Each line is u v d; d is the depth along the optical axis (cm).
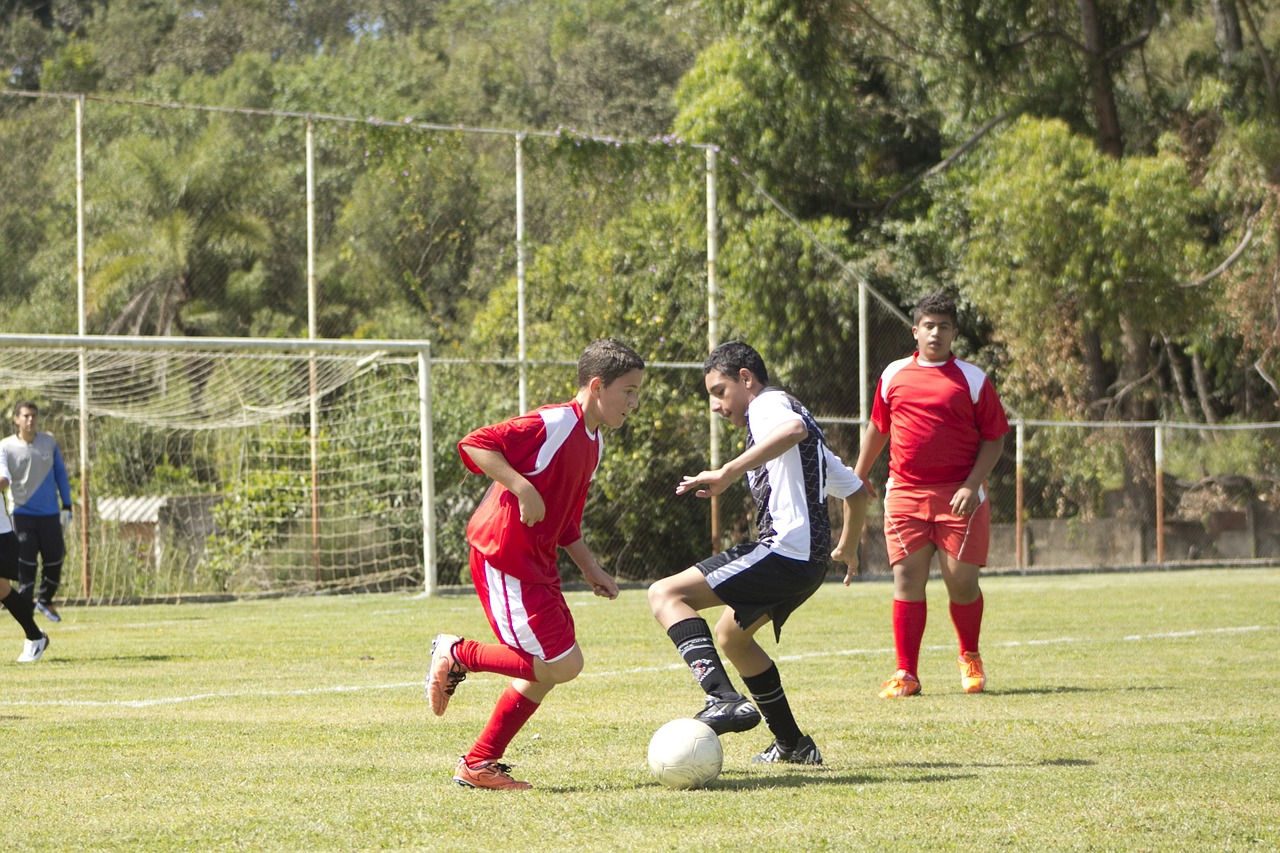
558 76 11094
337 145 4912
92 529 4475
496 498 1185
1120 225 5712
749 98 6581
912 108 7238
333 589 4528
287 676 2158
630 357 1188
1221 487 6294
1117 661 2309
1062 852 930
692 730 1191
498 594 1176
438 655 1194
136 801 1130
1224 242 6638
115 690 1970
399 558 4675
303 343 4238
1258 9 7112
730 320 5359
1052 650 2502
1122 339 6594
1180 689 1908
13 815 1075
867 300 6041
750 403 1402
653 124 10506
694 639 1280
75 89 11262
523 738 1478
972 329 6775
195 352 4384
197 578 4525
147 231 7412
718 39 7650
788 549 1348
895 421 1952
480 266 5719
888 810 1073
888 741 1452
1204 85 6225
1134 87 7494
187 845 968
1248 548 6122
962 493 1873
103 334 7488
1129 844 952
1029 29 6519
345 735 1509
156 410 4559
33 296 7425
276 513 4594
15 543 2392
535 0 12744
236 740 1475
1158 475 5766
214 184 7525
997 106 6738
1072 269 5744
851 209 6956
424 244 5800
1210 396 8250
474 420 4897
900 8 6719
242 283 7619
